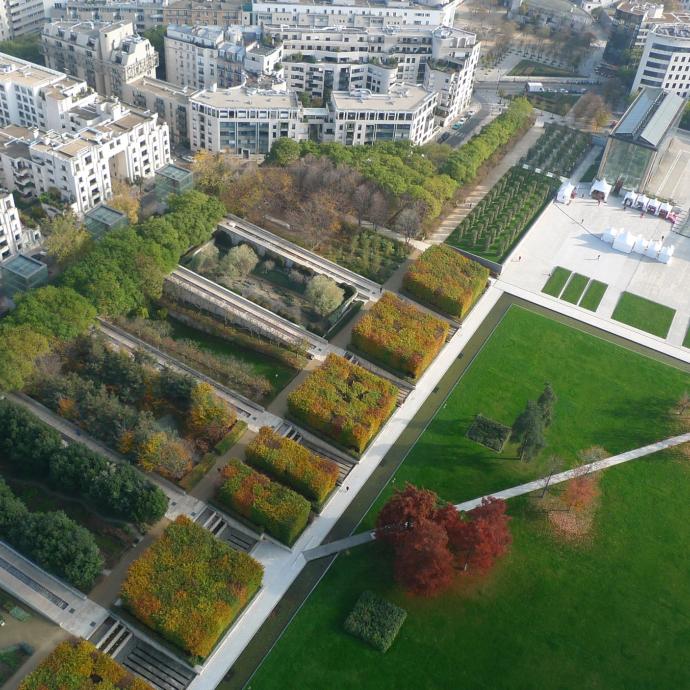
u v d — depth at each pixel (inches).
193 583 7746.1
